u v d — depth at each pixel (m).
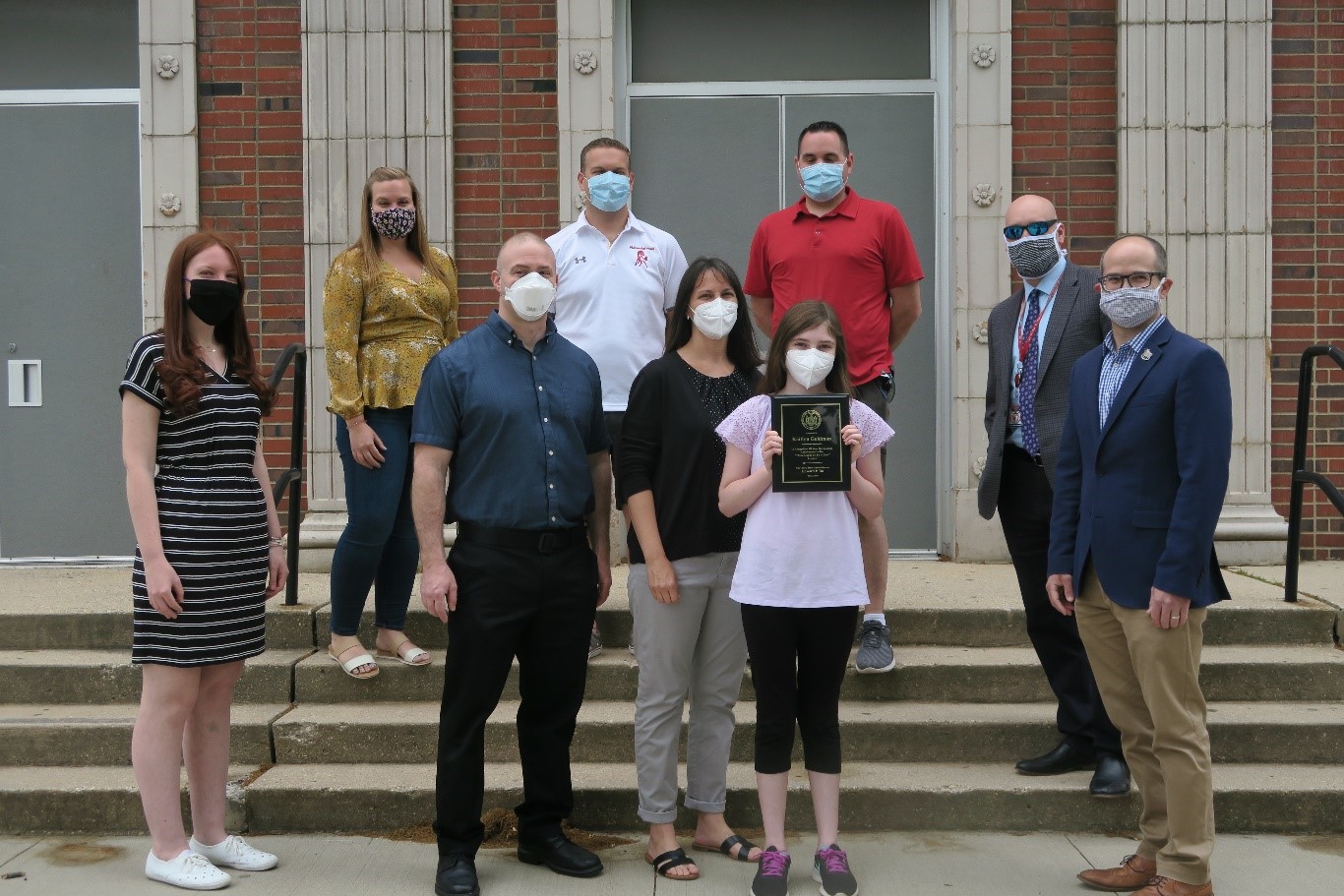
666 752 3.78
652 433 3.76
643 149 6.50
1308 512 6.22
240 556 3.67
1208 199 6.14
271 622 4.96
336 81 6.15
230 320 3.76
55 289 6.41
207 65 6.25
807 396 3.50
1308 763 4.42
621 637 4.95
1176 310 6.17
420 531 3.61
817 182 4.58
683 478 3.71
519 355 3.72
